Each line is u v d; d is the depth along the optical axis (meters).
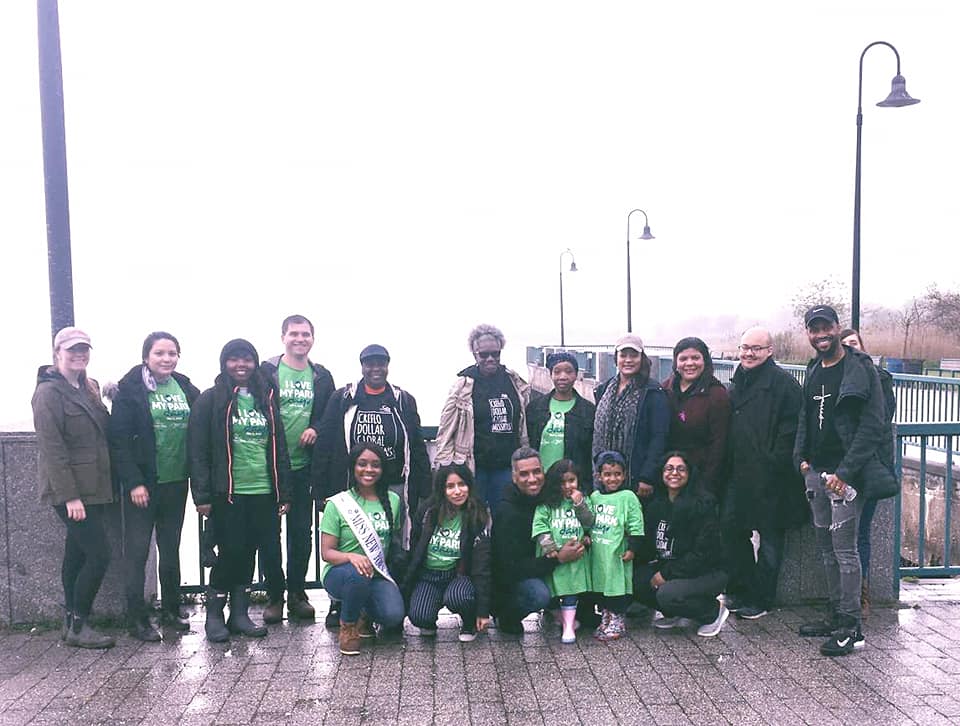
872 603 5.64
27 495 5.35
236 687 4.38
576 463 5.61
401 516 5.35
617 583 5.05
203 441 5.12
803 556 5.64
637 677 4.46
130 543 5.16
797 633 5.12
